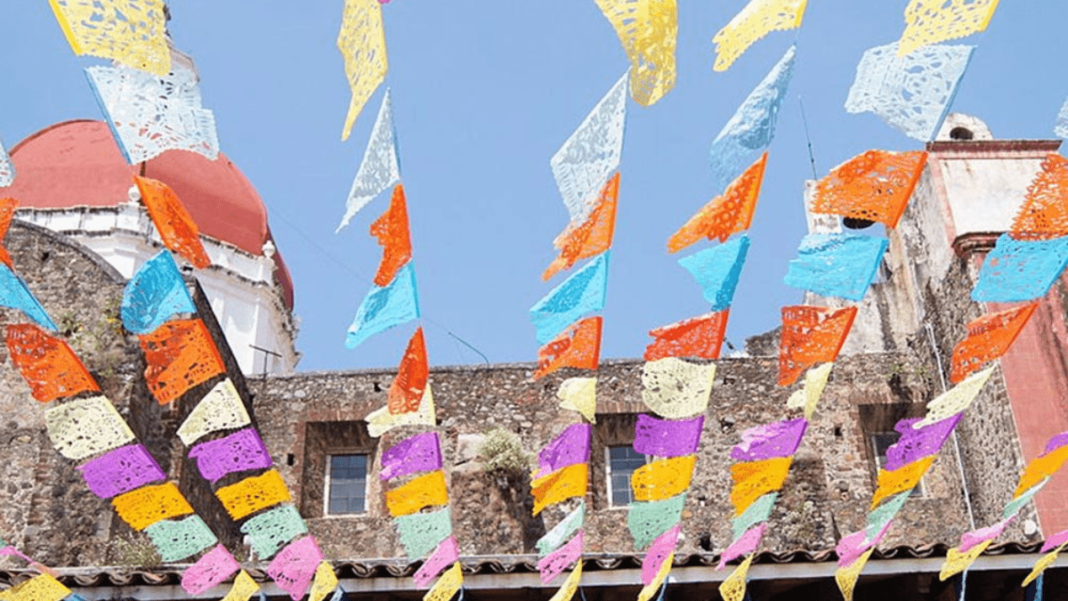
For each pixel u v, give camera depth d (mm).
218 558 9281
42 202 25984
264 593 10609
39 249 16453
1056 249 7211
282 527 9125
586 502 16797
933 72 6156
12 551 9648
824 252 7277
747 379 18094
